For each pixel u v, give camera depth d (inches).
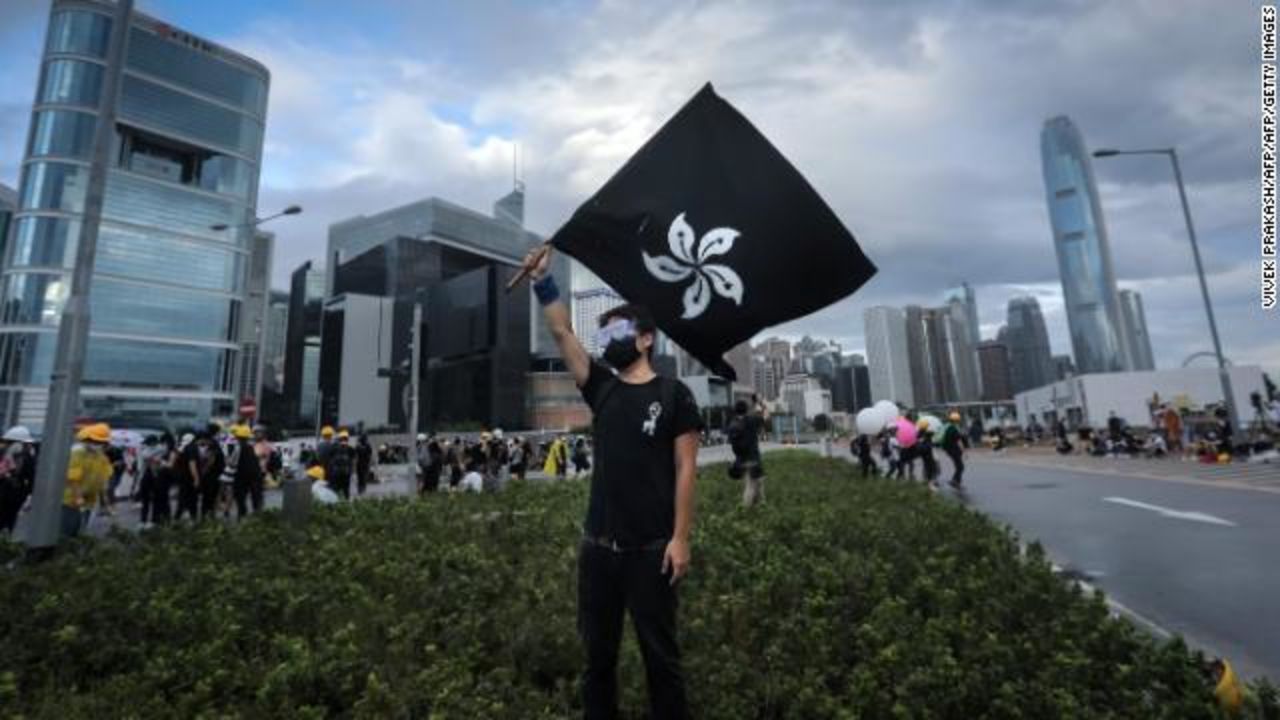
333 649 159.0
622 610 111.9
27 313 4692.4
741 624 175.5
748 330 148.0
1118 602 255.1
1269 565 299.0
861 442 789.9
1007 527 309.9
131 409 5036.9
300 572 259.6
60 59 4965.6
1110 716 119.4
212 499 486.6
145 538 332.8
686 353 146.1
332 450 677.9
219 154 5772.6
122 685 145.0
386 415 2910.9
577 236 144.2
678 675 106.7
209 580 234.4
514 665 161.2
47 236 4793.3
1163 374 1768.0
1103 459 1099.3
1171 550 342.3
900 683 133.8
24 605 201.5
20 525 571.5
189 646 172.6
